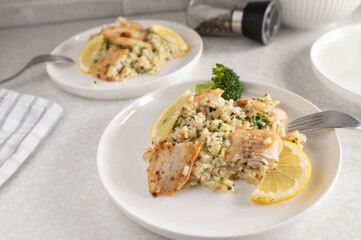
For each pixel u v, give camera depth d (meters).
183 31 0.79
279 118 0.54
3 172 0.52
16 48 0.85
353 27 0.73
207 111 0.56
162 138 0.53
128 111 0.59
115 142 0.55
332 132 0.51
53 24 0.94
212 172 0.49
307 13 0.74
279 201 0.45
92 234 0.47
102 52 0.73
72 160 0.56
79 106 0.66
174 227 0.44
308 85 0.65
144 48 0.71
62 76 0.70
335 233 0.44
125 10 0.94
